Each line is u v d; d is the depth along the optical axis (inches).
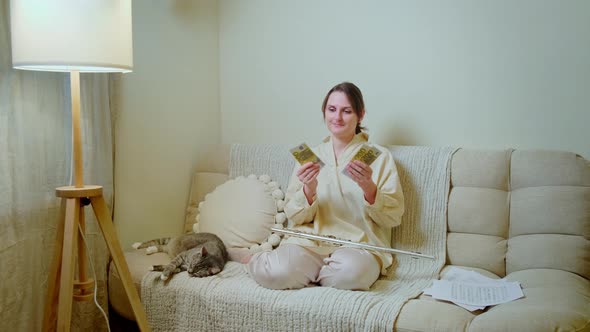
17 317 77.2
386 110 102.2
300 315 68.1
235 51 116.4
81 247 74.0
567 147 89.0
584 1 85.6
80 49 65.0
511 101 92.1
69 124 83.4
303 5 108.0
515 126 92.3
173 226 107.5
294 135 111.7
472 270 80.4
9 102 74.5
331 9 105.3
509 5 90.7
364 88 103.7
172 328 78.4
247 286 74.5
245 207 94.5
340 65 105.5
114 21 67.9
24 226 77.2
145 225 101.1
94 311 88.0
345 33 104.3
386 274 80.9
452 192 87.3
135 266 84.5
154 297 79.4
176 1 105.3
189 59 109.6
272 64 112.5
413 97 99.6
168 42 104.0
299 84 110.0
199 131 113.3
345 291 70.2
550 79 89.0
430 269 82.5
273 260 74.7
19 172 76.1
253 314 71.4
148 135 100.5
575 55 87.0
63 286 66.2
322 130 108.4
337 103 86.6
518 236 81.2
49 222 81.5
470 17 93.7
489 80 93.4
